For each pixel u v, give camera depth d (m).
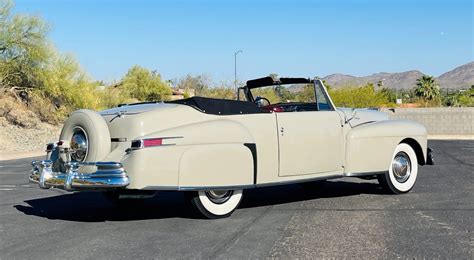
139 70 64.25
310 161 8.05
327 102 8.54
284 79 8.88
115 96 47.50
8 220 7.66
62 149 7.14
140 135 6.78
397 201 8.56
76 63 37.69
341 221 7.08
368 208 7.99
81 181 6.71
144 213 7.98
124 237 6.41
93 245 6.05
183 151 6.87
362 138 8.60
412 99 79.50
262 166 7.57
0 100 34.19
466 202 8.40
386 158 8.91
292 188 10.32
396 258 5.30
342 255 5.44
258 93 9.52
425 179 11.40
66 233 6.71
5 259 5.55
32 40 34.97
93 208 8.54
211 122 7.19
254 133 7.51
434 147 24.53
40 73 35.38
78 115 7.09
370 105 50.06
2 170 16.77
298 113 8.02
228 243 6.02
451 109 45.56
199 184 6.98
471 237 6.11
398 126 9.10
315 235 6.32
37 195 10.27
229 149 7.21
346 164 8.49
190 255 5.55
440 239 6.03
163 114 6.98
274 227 6.80
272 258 5.38
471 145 26.48
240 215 7.62
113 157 6.81
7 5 34.34
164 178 6.75
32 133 33.09
